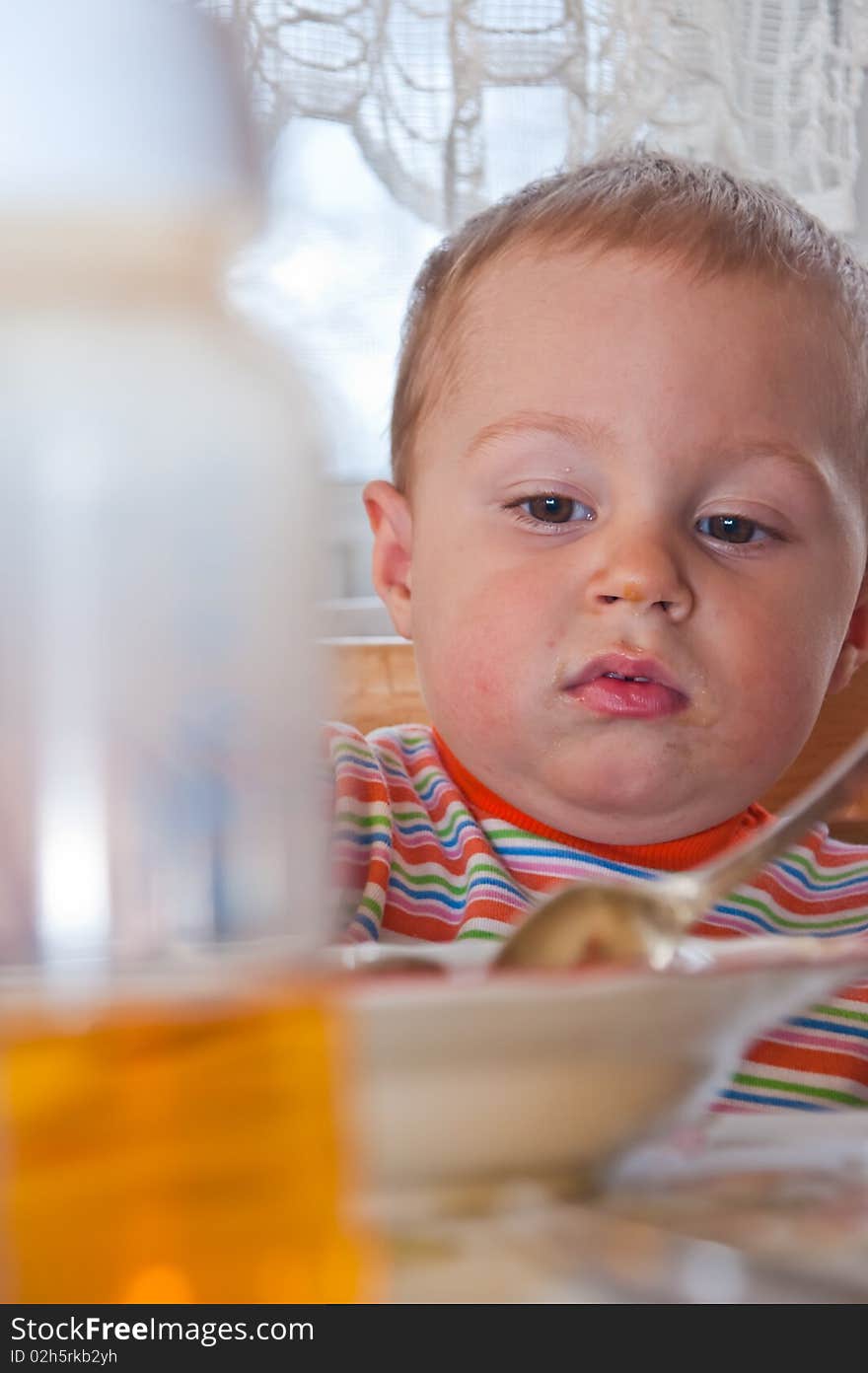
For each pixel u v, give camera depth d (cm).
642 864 100
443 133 172
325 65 168
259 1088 26
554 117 177
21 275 25
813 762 115
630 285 100
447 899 98
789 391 100
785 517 100
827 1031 92
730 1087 90
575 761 98
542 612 98
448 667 102
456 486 103
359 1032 29
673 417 97
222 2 156
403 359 116
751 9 177
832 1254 26
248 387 26
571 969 33
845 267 109
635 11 173
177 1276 25
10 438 25
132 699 25
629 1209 30
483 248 109
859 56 180
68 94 24
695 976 32
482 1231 28
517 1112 31
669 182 111
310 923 27
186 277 26
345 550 197
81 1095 25
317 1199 26
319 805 27
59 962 25
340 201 195
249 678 26
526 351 101
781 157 179
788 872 105
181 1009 25
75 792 25
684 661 96
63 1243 25
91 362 25
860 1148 39
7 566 25
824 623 102
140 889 25
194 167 25
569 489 99
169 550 25
